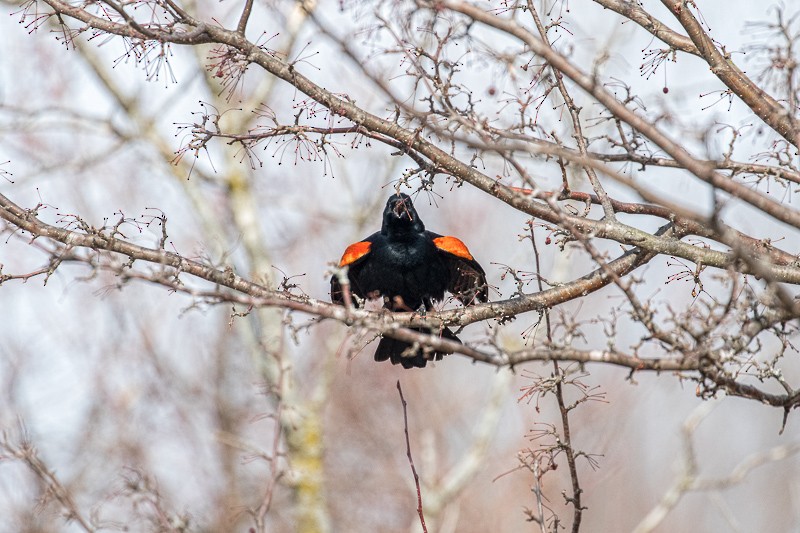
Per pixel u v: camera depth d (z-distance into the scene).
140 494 9.95
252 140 7.34
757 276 6.62
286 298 7.41
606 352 5.90
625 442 21.50
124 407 19.80
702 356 5.88
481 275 10.24
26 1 7.35
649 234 7.61
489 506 19.84
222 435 19.70
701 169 5.96
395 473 21.47
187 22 7.14
